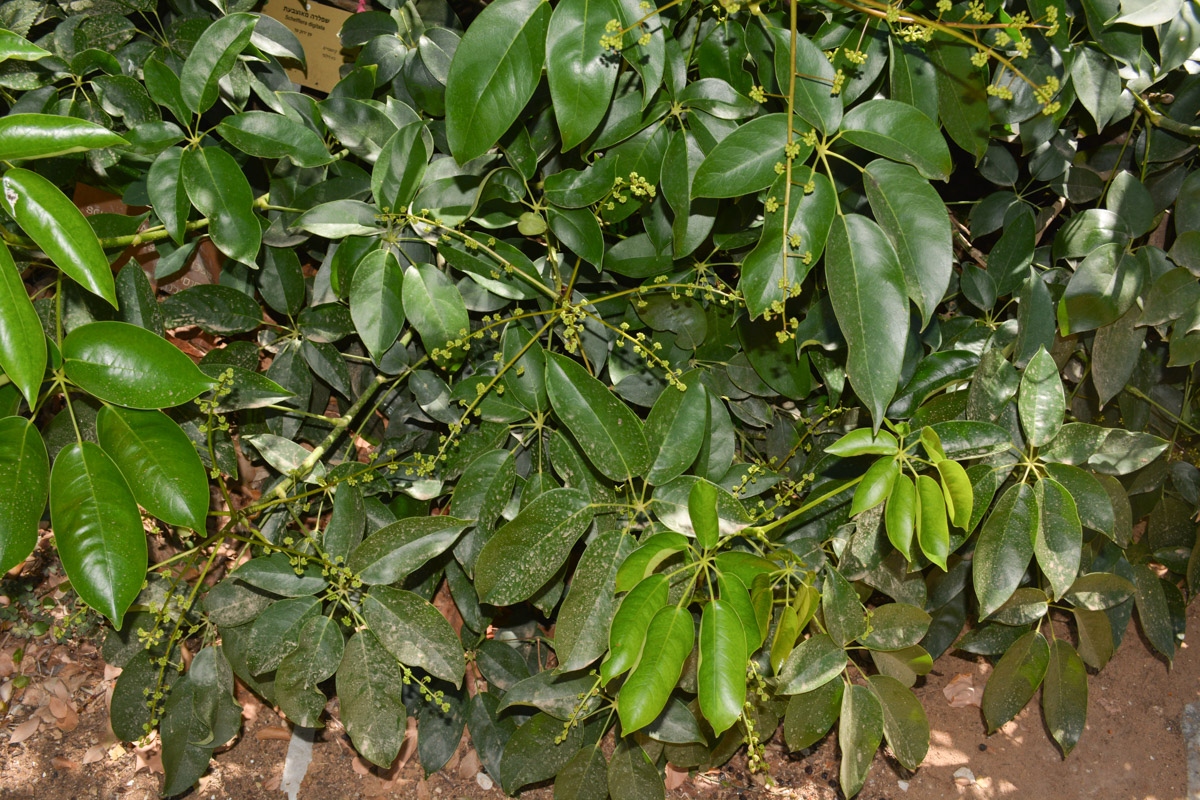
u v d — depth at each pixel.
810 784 1.43
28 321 0.89
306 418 1.27
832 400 1.21
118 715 1.22
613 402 1.09
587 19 0.95
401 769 1.38
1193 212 1.18
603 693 1.22
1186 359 1.22
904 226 0.96
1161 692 1.59
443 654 1.15
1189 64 1.17
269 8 1.27
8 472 0.93
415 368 1.20
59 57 1.12
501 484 1.16
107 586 0.95
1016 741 1.50
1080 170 1.25
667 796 1.40
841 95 1.03
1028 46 0.96
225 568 1.40
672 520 1.11
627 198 1.09
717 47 1.06
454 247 1.14
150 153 1.07
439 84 1.16
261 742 1.38
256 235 1.09
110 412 0.99
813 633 1.18
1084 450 1.09
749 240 1.14
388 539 1.12
